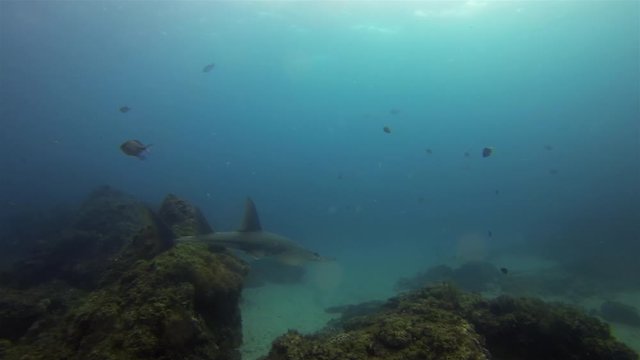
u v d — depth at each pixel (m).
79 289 12.91
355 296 18.56
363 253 31.20
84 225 18.14
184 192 65.00
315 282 20.62
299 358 5.89
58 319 8.89
